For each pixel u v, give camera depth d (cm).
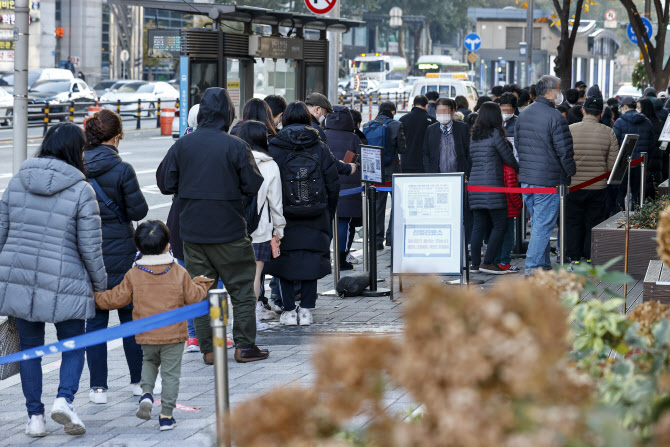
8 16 1933
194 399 1070
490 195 1739
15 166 1928
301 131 1376
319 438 377
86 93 6384
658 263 1304
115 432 960
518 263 1975
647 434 419
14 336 970
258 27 2950
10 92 6372
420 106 2136
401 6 16138
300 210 1373
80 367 970
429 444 349
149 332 948
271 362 1225
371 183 1730
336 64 3036
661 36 4078
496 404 344
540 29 7825
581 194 1889
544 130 1628
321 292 1695
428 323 356
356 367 374
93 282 963
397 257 1566
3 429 990
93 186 1053
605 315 526
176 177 1203
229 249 1197
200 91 2617
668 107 2769
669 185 2150
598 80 8356
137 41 12169
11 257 942
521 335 349
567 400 358
